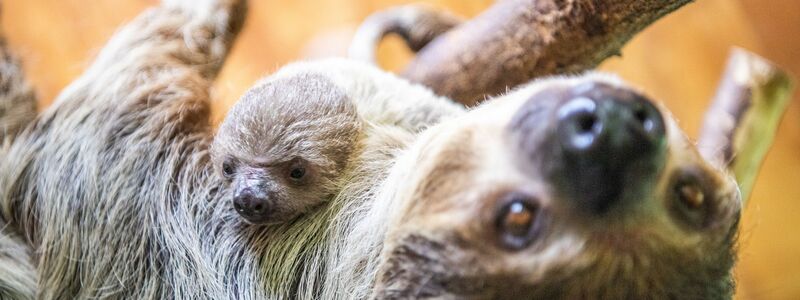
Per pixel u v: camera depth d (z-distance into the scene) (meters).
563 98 0.59
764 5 1.48
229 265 0.76
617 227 0.58
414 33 1.01
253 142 0.73
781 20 1.47
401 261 0.62
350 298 0.68
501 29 0.84
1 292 0.81
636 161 0.58
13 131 0.84
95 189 0.80
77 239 0.80
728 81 0.91
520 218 0.59
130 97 0.82
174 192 0.79
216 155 0.75
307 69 0.79
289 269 0.74
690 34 1.48
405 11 1.02
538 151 0.59
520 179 0.59
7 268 0.81
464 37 0.86
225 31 0.87
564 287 0.58
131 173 0.80
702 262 0.60
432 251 0.61
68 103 0.83
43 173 0.82
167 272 0.78
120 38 0.86
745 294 1.28
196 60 0.85
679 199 0.59
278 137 0.73
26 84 0.86
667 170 0.59
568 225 0.58
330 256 0.72
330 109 0.74
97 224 0.80
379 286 0.63
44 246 0.81
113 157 0.80
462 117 0.64
